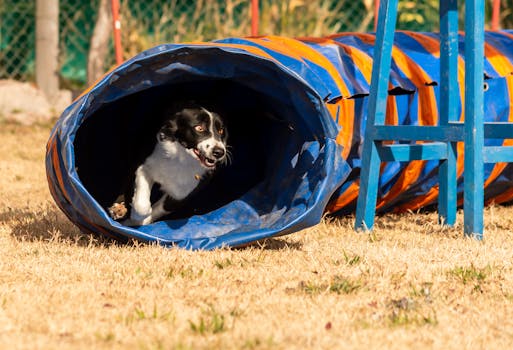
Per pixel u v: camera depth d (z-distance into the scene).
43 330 5.94
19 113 20.14
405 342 5.83
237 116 10.86
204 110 9.73
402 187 10.78
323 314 6.43
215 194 10.79
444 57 10.17
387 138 9.84
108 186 10.66
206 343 5.68
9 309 6.41
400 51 11.02
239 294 6.95
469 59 9.27
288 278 7.49
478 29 9.22
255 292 7.01
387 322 6.26
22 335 5.80
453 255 8.45
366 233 9.84
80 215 8.82
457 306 6.80
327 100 9.52
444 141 9.60
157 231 9.06
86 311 6.38
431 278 7.57
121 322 6.12
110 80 8.21
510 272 7.83
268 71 8.61
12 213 10.96
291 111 9.47
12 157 16.17
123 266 7.78
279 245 9.08
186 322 6.16
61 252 8.45
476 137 9.32
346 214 11.07
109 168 10.73
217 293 6.96
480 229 9.46
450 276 7.67
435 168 10.91
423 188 11.15
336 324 6.18
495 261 8.24
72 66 22.09
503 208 12.47
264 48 9.70
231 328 6.00
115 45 18.36
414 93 10.58
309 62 9.96
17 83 20.94
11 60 21.36
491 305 6.86
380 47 9.85
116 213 9.63
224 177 10.83
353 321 6.27
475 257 8.39
